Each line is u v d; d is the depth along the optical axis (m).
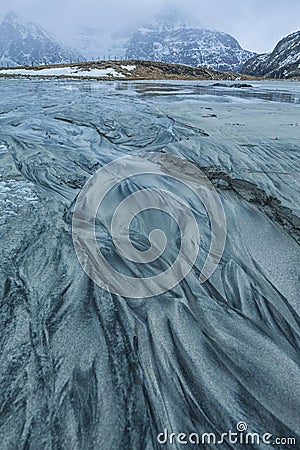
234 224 4.36
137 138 8.69
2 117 11.14
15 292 3.12
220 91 22.77
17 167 6.36
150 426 2.12
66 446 1.99
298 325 2.92
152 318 2.90
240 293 3.25
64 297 3.10
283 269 3.56
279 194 4.90
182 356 2.57
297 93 21.94
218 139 7.82
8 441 2.00
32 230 4.12
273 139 7.70
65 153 7.25
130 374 2.42
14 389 2.28
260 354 2.61
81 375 2.40
